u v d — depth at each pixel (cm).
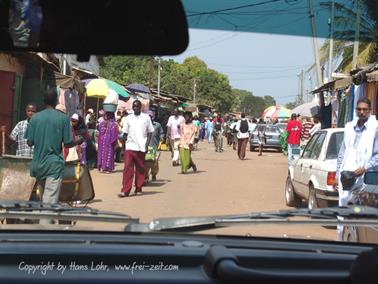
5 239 300
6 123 1320
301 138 1841
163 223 336
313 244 310
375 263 205
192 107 4231
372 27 1347
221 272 230
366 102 683
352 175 664
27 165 748
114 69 957
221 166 1956
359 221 329
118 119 1859
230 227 337
